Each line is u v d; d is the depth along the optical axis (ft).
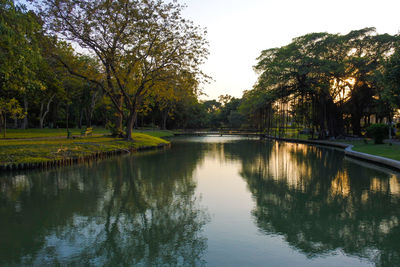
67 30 94.63
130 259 24.16
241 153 109.09
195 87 112.27
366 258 23.65
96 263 23.54
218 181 54.95
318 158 90.48
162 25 103.96
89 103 199.31
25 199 42.86
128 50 98.89
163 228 31.04
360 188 47.83
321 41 148.66
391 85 90.99
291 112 230.89
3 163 63.26
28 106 174.29
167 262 23.56
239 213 35.65
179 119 307.78
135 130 229.25
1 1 55.57
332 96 157.48
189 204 39.75
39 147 78.18
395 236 27.96
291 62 147.02
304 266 22.41
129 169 69.56
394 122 200.75
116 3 95.91
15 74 62.69
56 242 27.71
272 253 24.59
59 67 100.99
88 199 42.83
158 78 109.29
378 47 141.69
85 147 91.76
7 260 24.00
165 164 78.59
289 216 34.22
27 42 64.80
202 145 151.23
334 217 33.76
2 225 32.24
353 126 166.09
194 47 106.63
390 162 64.39
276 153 108.27
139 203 40.47
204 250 25.39
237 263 22.98
